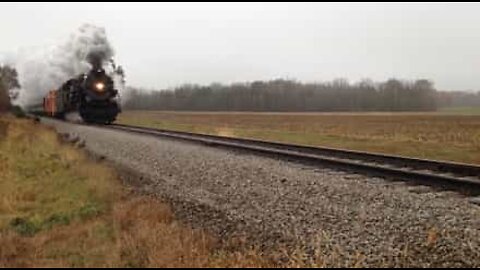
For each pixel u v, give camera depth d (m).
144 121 64.38
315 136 33.91
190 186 13.97
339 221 9.33
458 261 7.09
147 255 8.12
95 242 9.17
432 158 20.22
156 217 10.40
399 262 7.21
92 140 28.73
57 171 18.48
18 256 8.74
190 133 31.17
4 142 28.59
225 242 8.78
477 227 8.39
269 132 38.59
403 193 11.12
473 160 19.28
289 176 13.90
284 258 7.84
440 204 9.96
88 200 13.02
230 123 64.12
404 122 68.50
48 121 53.72
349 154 18.25
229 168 15.97
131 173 16.84
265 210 10.57
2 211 12.87
